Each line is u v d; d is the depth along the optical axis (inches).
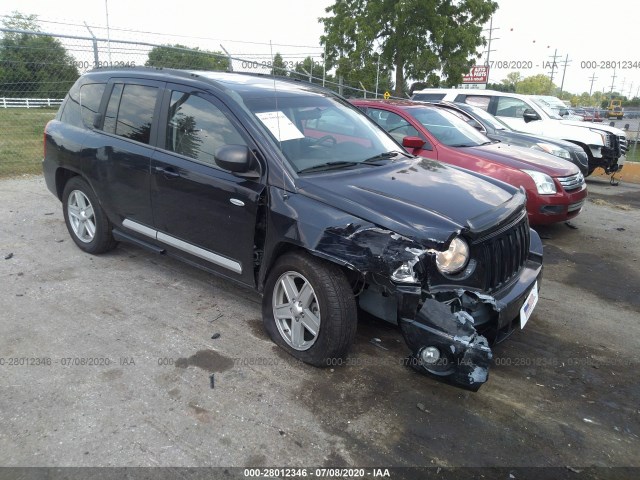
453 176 156.7
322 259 129.3
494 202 138.3
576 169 271.4
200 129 156.1
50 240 221.5
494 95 507.8
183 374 131.6
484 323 124.3
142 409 118.2
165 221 166.2
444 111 302.4
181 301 171.0
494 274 126.9
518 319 135.8
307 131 155.6
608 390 135.6
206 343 146.4
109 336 147.9
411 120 275.1
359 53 906.7
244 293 178.9
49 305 164.4
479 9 928.9
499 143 296.7
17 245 214.2
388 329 158.9
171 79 168.7
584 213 337.7
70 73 383.2
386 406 123.3
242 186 141.6
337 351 130.4
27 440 107.3
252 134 143.7
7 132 431.8
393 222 119.6
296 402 123.0
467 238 120.2
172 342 146.3
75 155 192.2
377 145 172.2
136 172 169.9
